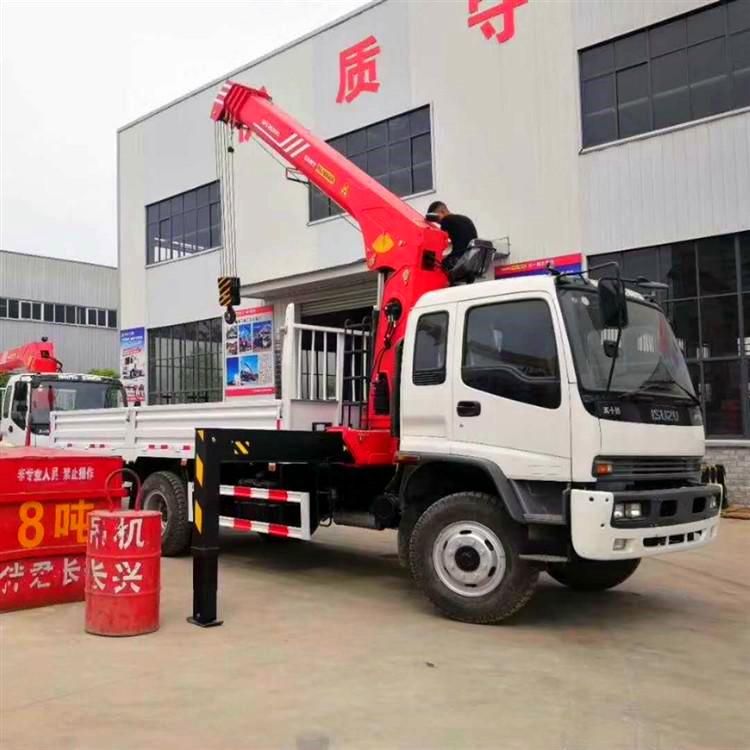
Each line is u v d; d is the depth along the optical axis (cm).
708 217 1218
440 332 611
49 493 632
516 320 568
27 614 600
